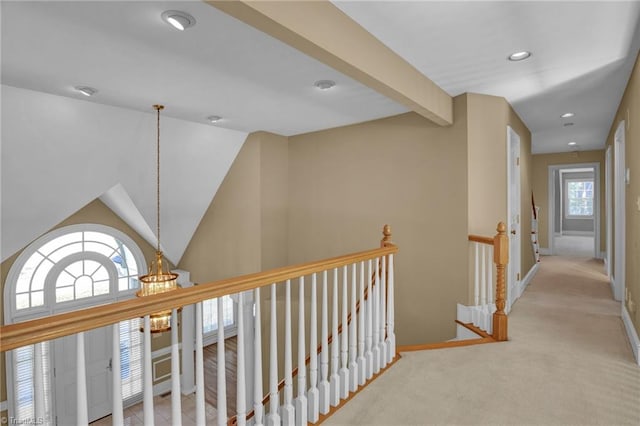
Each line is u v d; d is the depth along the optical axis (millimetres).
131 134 4281
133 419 5371
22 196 4180
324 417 2078
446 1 2129
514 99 4004
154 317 2980
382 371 2631
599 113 4633
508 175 4051
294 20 1889
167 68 2918
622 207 4062
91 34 2355
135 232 6312
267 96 3629
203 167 5316
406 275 4238
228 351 6715
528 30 2457
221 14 2137
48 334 1062
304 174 5355
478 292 3631
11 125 3496
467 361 2789
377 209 4531
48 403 5180
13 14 2096
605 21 2348
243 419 1633
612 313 3949
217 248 5938
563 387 2396
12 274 5086
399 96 2920
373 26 2391
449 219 3855
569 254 8102
